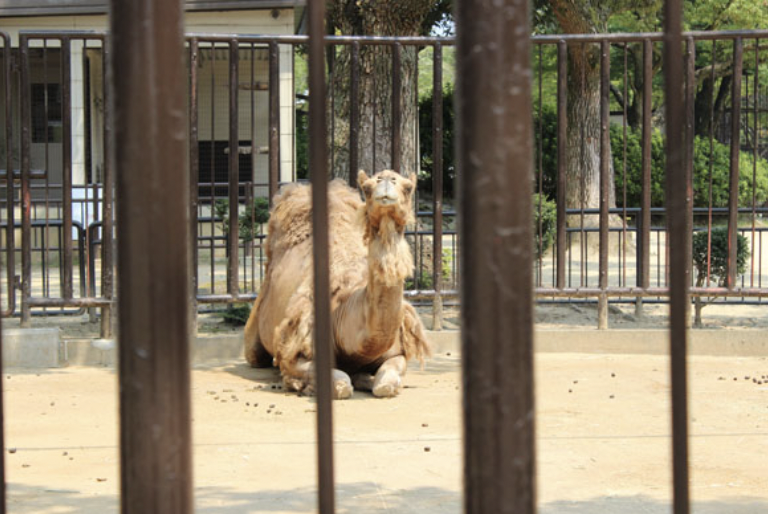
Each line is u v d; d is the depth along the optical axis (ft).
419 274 40.63
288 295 28.40
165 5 5.00
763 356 33.63
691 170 33.42
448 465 18.52
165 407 5.15
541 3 87.04
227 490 16.55
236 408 24.85
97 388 27.96
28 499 15.98
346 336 26.66
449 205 94.22
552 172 92.48
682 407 5.47
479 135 4.94
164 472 5.17
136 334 5.11
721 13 98.43
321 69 5.42
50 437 21.29
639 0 81.87
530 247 5.03
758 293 33.63
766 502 15.51
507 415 5.03
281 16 72.02
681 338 5.47
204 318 40.47
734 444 20.27
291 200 30.89
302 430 22.11
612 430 21.75
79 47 71.51
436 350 34.86
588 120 73.56
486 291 4.99
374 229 25.16
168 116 5.05
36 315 38.73
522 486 5.08
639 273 35.96
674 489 5.51
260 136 79.87
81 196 69.15
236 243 33.58
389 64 45.37
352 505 15.52
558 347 34.35
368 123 45.29
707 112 120.06
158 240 5.06
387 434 21.49
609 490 16.43
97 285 51.60
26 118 32.60
